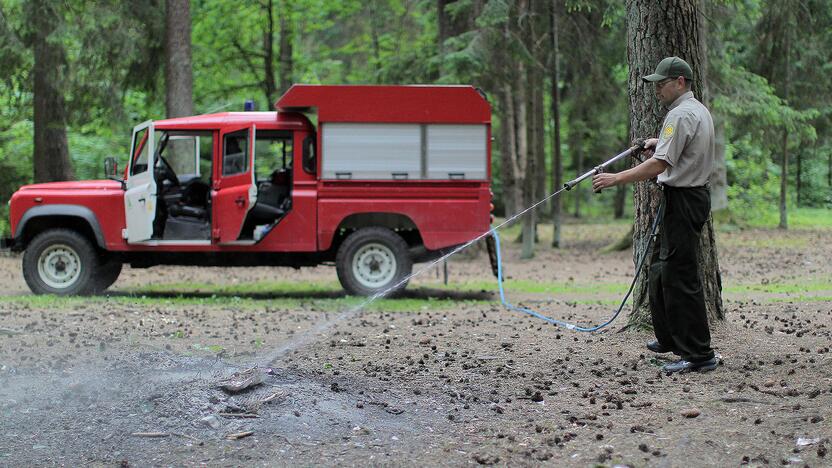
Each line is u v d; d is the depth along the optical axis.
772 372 5.93
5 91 21.00
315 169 11.83
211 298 11.64
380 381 5.91
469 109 11.62
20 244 12.09
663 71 5.93
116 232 11.88
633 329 7.48
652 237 6.18
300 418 4.95
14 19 17.38
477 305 10.95
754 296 11.34
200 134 11.73
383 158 11.65
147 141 11.77
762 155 26.70
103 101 18.77
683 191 5.85
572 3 14.98
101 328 8.48
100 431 4.73
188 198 12.10
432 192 11.70
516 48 17.02
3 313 9.61
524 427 4.86
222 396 5.15
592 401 5.32
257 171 13.29
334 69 28.19
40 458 4.36
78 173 26.11
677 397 5.36
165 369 5.78
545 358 6.70
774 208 29.42
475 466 4.22
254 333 8.27
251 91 25.08
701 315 5.99
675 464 4.16
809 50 23.97
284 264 12.14
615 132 31.16
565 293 12.47
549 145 35.69
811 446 4.33
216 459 4.36
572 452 4.39
